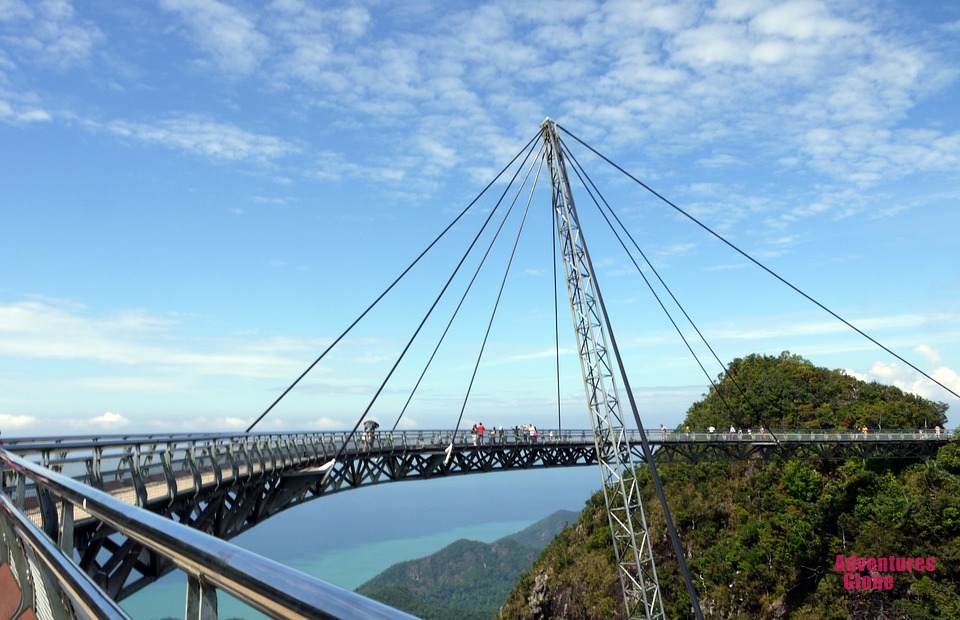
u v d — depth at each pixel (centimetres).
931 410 11531
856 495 9512
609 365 5647
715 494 10369
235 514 3183
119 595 1683
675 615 9188
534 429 6656
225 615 249
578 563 10488
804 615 8569
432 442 5984
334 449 4912
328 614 180
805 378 12394
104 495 449
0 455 998
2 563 952
